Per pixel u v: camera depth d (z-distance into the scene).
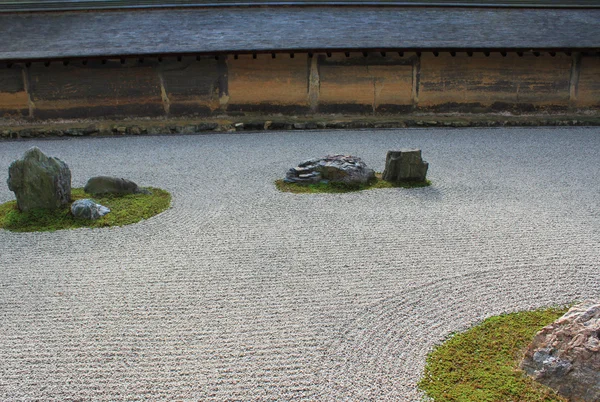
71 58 14.29
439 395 4.08
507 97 15.74
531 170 10.23
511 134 13.71
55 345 4.84
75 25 16.53
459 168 10.42
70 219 7.81
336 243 6.89
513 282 5.80
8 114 15.20
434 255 6.48
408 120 14.93
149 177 10.23
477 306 5.33
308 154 11.81
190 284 5.89
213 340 4.86
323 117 15.52
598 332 4.00
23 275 6.19
